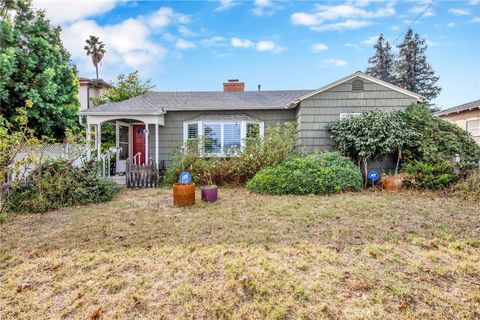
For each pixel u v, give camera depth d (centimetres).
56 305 270
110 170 1083
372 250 371
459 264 331
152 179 918
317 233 438
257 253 367
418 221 492
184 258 359
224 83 1430
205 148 1071
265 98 1209
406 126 878
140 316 252
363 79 963
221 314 252
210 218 532
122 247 398
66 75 1407
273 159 891
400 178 792
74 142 743
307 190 738
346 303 261
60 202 641
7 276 323
